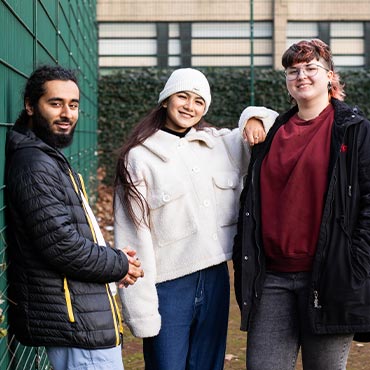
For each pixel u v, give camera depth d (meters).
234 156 4.64
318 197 4.05
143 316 4.34
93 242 3.62
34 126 3.79
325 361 4.18
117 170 4.42
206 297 4.49
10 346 4.06
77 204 3.65
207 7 19.61
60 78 3.74
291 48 4.25
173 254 4.44
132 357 6.54
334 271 3.99
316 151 4.09
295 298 4.18
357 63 20.08
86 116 12.18
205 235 4.45
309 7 19.89
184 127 4.52
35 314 3.57
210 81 17.20
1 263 3.74
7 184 3.62
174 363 4.45
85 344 3.58
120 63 19.64
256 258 4.20
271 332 4.21
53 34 6.71
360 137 4.05
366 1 19.92
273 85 17.27
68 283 3.57
